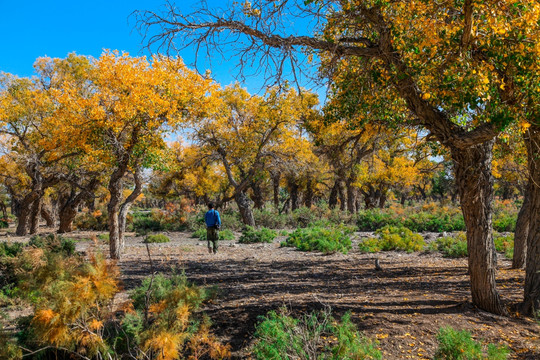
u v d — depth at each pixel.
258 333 4.04
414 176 29.52
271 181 39.25
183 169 26.81
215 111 12.42
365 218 23.83
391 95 6.38
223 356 3.74
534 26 4.06
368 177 26.86
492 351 3.62
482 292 5.45
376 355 3.64
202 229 22.73
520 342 4.42
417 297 6.55
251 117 22.69
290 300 6.23
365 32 5.50
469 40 4.30
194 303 3.90
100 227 28.09
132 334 3.66
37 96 20.53
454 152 5.13
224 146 23.12
